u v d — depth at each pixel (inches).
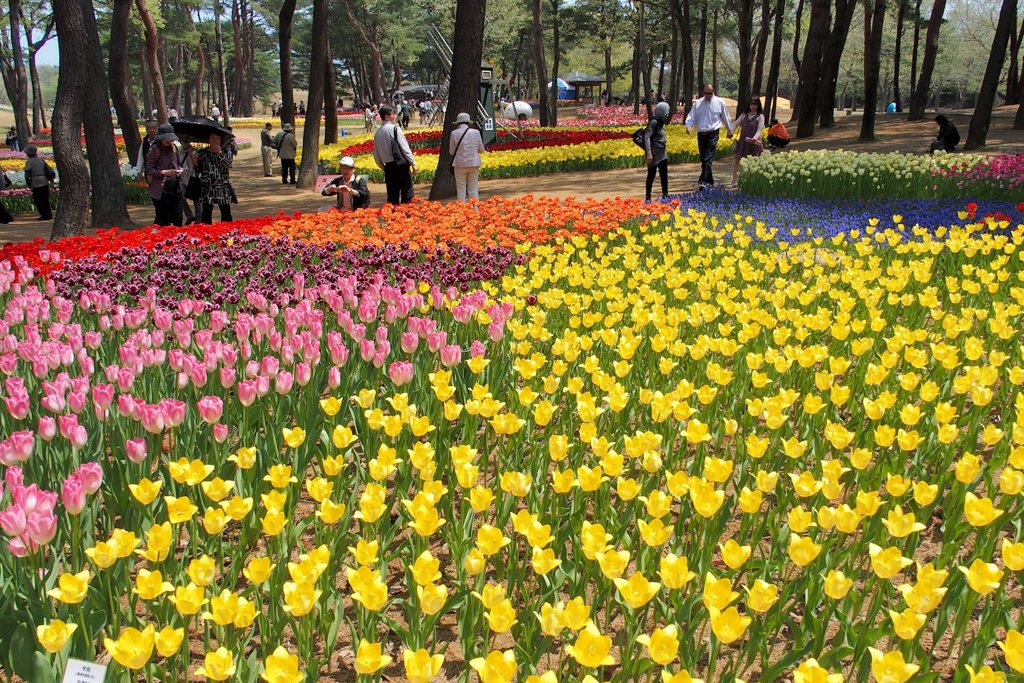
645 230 405.4
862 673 99.3
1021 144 911.7
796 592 107.3
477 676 113.5
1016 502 129.1
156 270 313.6
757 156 624.7
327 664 110.6
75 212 531.2
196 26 2576.3
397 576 136.3
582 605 83.6
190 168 506.6
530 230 406.9
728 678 99.7
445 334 181.2
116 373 154.8
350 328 184.1
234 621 88.5
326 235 394.6
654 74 3973.9
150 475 139.4
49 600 102.7
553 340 224.7
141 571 92.0
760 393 190.5
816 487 117.3
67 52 522.6
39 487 134.5
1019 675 95.0
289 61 1008.9
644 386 188.4
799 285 251.8
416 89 2783.0
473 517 133.4
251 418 162.1
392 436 150.8
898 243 342.6
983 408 160.2
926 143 956.6
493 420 140.3
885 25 2615.7
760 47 1534.2
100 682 91.2
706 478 119.8
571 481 116.1
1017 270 307.1
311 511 154.7
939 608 108.1
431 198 676.7
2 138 2674.7
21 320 215.9
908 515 103.2
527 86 3366.1
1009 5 834.8
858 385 189.0
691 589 105.2
